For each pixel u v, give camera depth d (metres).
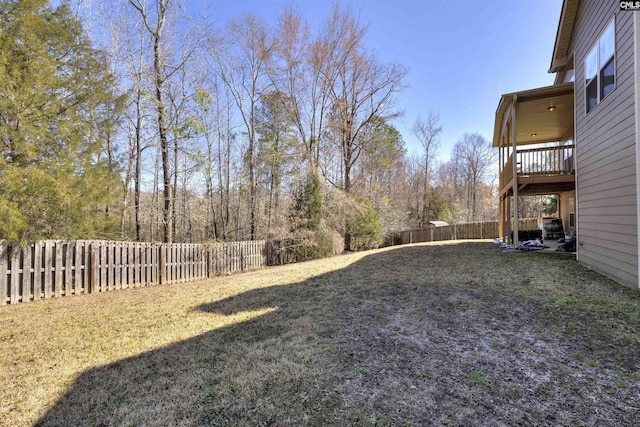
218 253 9.62
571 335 3.24
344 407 2.16
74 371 2.85
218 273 9.51
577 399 2.18
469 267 7.19
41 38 5.86
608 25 5.63
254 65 15.44
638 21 4.62
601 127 5.87
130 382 2.63
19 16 5.40
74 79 6.34
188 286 7.13
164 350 3.29
